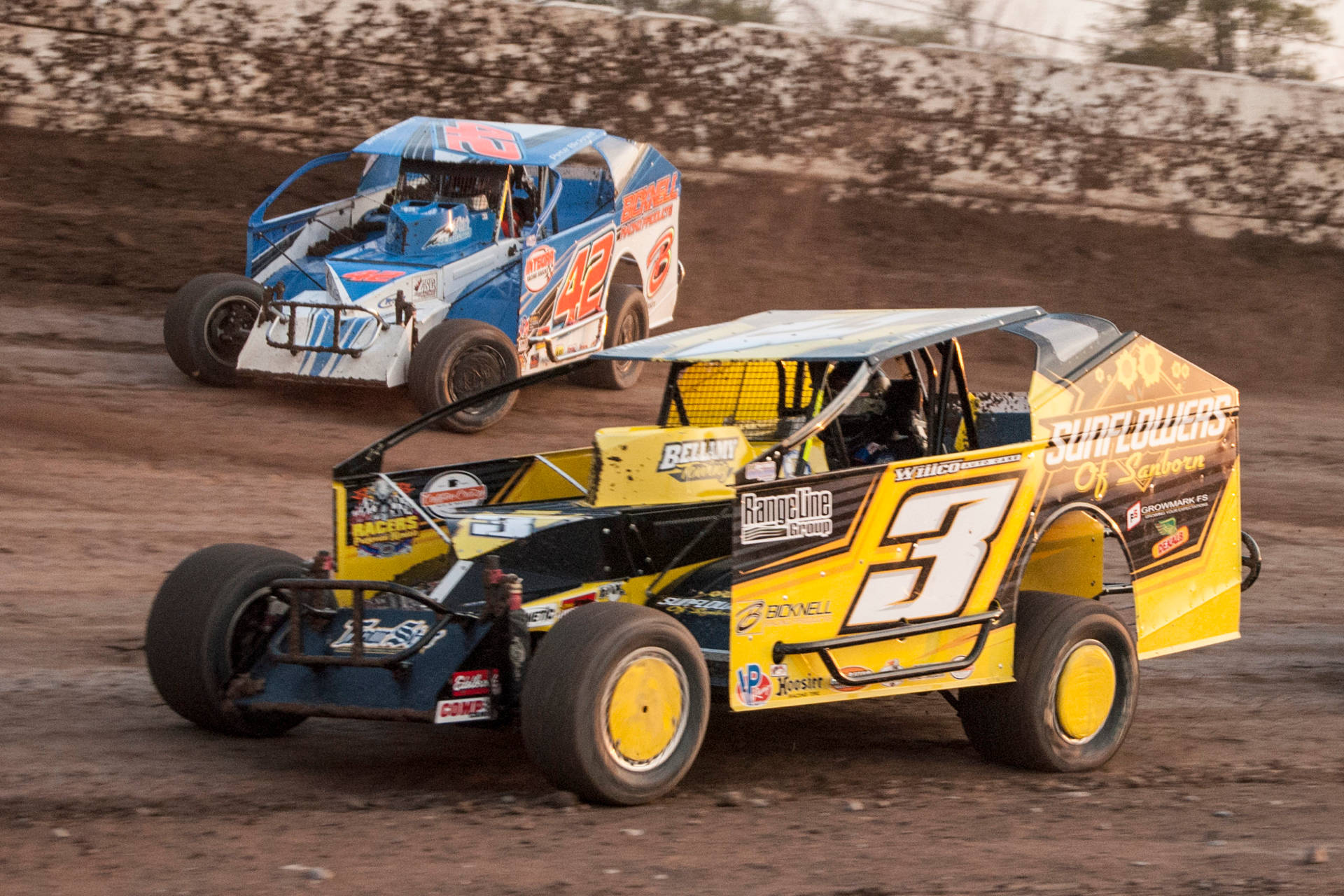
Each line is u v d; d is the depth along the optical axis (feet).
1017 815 46.73
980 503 50.60
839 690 47.83
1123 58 201.77
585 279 116.16
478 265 111.45
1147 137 189.47
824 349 50.21
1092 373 54.29
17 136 154.51
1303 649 76.48
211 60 161.48
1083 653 53.11
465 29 168.76
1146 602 56.08
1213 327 166.71
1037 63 187.62
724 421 58.08
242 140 162.91
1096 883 39.45
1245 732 61.00
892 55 183.62
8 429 98.73
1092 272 176.24
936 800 48.29
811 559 46.88
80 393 108.68
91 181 151.33
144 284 136.46
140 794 44.57
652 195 124.77
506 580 45.27
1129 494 55.36
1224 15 205.16
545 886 37.42
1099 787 51.26
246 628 50.26
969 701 53.26
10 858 38.34
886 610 48.73
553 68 171.94
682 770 45.52
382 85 166.91
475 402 53.93
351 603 50.26
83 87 157.69
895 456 56.65
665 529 51.42
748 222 172.45
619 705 43.91
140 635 65.77
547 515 50.80
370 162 124.36
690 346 53.47
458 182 115.75
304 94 164.76
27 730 50.80
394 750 51.60
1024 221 184.55
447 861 39.06
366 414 110.01
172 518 85.46
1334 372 160.86
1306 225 192.13
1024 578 59.62
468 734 54.24
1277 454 126.31
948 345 55.47
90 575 74.79
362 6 165.37
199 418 105.70
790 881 38.65
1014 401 60.08
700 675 45.80
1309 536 103.35
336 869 38.17
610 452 51.21
